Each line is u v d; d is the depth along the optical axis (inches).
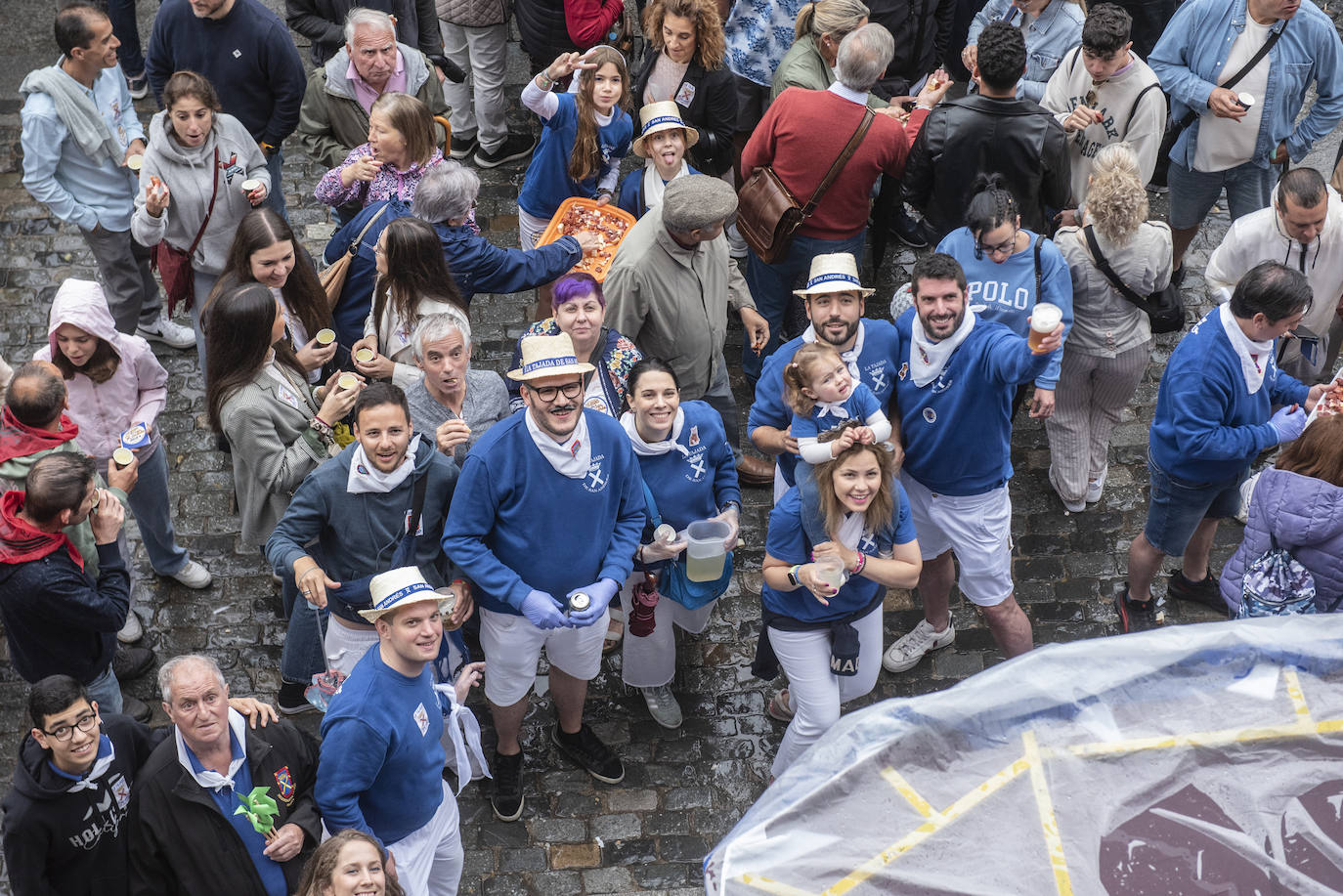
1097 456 263.3
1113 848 79.7
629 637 220.8
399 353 221.6
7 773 219.6
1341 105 277.6
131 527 260.4
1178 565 260.1
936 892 78.4
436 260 217.0
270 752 166.1
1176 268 304.8
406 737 164.2
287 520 189.9
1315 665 89.6
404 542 190.9
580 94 261.4
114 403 219.1
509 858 210.8
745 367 281.7
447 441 196.9
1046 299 220.4
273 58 282.0
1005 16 298.4
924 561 227.0
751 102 309.6
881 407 206.7
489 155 342.3
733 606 251.3
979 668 242.7
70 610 180.5
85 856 161.2
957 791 84.0
